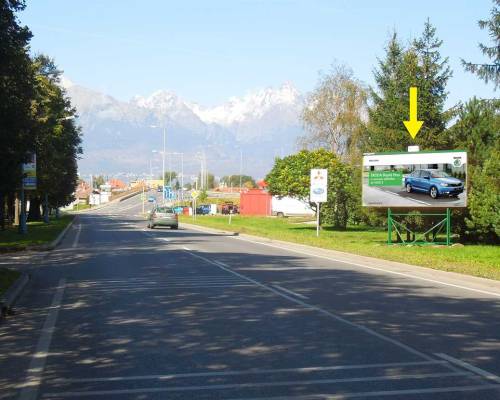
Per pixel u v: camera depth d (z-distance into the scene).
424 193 29.00
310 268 20.14
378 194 29.81
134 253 26.02
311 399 6.46
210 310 12.05
